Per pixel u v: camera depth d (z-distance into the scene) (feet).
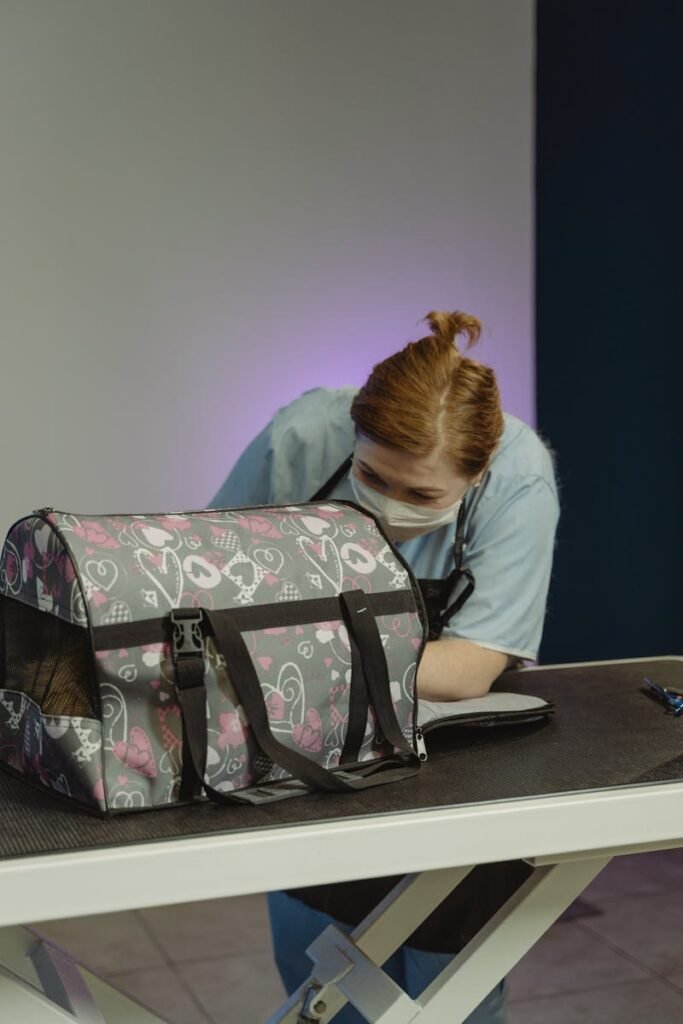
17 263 10.82
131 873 3.14
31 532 3.68
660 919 9.55
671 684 5.38
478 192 12.26
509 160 12.35
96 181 11.00
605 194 11.58
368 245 11.91
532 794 3.69
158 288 11.25
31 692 3.73
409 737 4.09
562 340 12.24
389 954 4.65
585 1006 8.13
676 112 10.68
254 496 5.75
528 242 12.47
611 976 8.57
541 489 5.15
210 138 11.34
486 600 4.94
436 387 4.59
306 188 11.68
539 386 12.59
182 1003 8.23
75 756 3.44
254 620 3.69
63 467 11.06
